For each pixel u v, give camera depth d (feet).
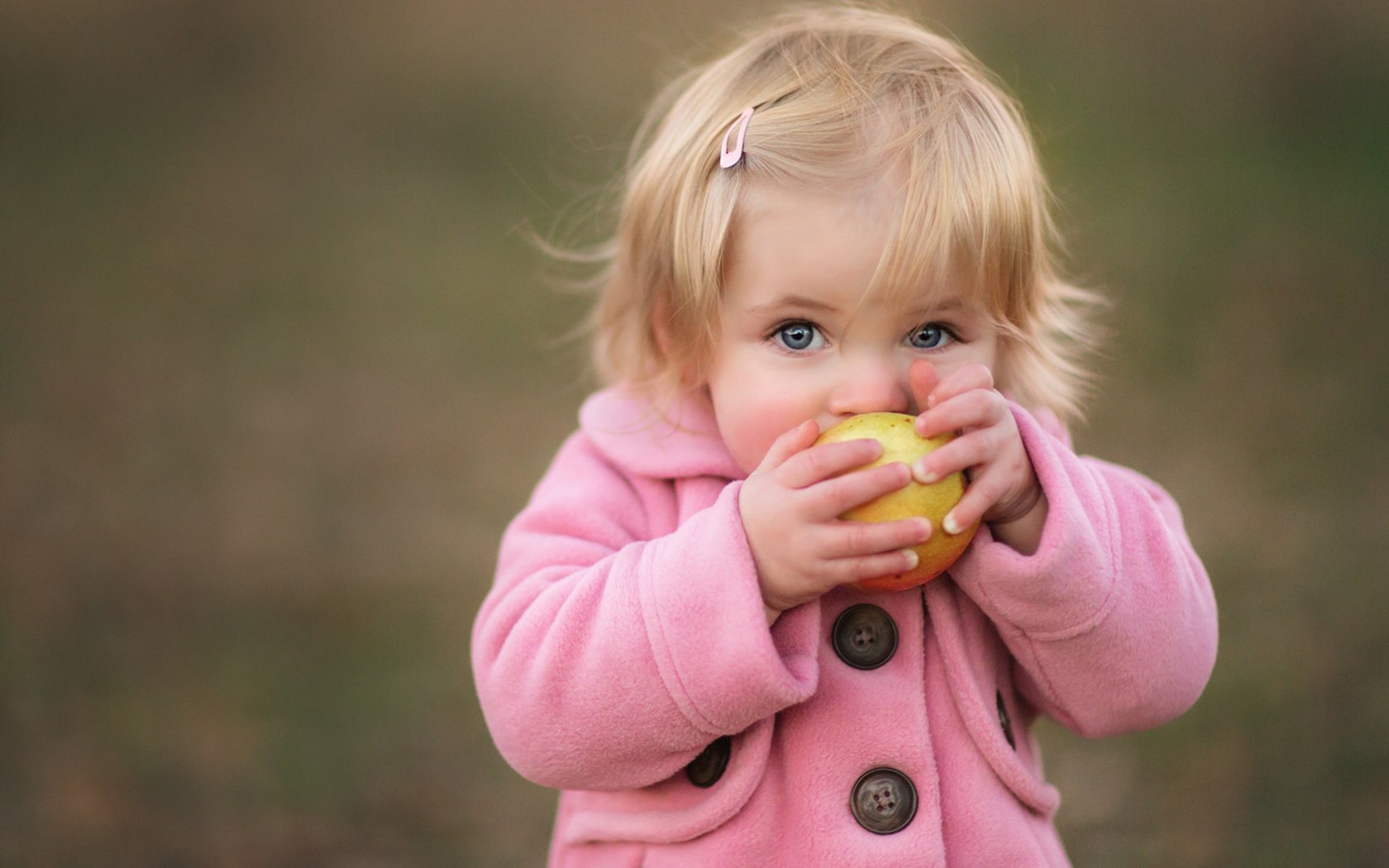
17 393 25.48
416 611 18.33
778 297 6.20
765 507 5.92
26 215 35.70
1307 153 40.09
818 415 6.23
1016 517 6.26
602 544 6.87
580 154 40.27
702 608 5.96
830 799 6.29
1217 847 13.17
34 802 14.01
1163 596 6.44
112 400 25.46
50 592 18.43
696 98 7.18
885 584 6.05
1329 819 13.48
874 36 7.28
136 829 13.65
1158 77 44.86
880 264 6.06
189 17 48.37
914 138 6.26
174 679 16.44
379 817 14.02
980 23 47.16
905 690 6.43
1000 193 6.37
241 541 20.27
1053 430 7.13
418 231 35.94
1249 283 30.83
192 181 38.65
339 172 39.91
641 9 47.93
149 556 19.63
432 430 24.94
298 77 46.06
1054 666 6.35
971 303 6.32
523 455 24.11
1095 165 38.52
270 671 16.66
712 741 6.34
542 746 6.30
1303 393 25.43
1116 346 27.55
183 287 31.58
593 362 9.61
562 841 7.07
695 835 6.36
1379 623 17.04
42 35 47.55
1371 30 46.75
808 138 6.29
